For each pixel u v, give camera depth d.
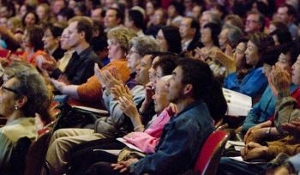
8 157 4.55
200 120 4.65
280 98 5.31
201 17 10.69
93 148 5.62
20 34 10.36
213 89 4.85
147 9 13.20
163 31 7.87
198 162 4.54
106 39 8.34
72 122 6.49
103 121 6.08
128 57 6.60
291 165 4.26
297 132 4.96
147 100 5.74
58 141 5.93
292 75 5.86
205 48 8.43
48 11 12.09
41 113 4.73
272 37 7.19
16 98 4.63
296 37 9.50
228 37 8.37
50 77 7.38
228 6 13.52
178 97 4.76
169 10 12.89
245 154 5.05
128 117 5.84
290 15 10.91
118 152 5.43
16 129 4.59
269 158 4.99
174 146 4.59
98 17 11.97
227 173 5.02
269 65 6.48
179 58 5.34
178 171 4.61
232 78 7.14
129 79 6.57
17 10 13.90
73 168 5.66
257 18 9.96
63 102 6.83
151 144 5.21
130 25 10.30
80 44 7.61
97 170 5.00
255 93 6.73
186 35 9.36
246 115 6.17
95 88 6.86
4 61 6.98
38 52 8.27
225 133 4.44
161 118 5.32
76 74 7.45
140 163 4.70
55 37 8.70
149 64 6.05
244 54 7.11
